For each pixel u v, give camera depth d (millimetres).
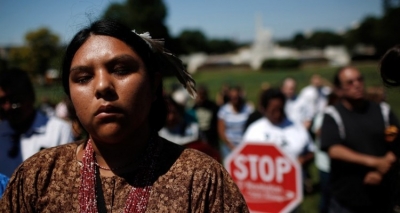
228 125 6793
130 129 1177
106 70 1167
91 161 1247
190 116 5828
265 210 3496
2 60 37500
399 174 2713
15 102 2674
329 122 3170
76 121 1414
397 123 3131
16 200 1250
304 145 4148
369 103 3191
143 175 1224
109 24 1219
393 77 1903
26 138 2752
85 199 1190
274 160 3465
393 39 46531
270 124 4184
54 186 1229
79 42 1211
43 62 38625
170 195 1187
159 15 61406
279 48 86062
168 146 1324
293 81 9156
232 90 6793
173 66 1433
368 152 3055
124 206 1196
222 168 1263
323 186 4312
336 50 83625
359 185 3023
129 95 1160
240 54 83812
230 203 1214
